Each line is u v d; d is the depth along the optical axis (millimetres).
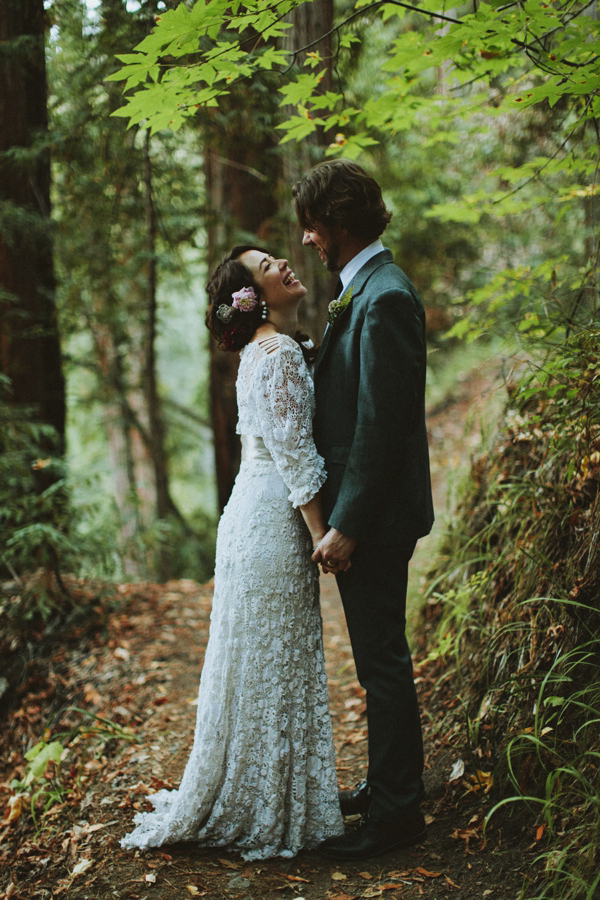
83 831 2154
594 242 3049
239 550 1959
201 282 7812
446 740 2336
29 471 4129
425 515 1939
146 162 4645
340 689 3111
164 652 3480
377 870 1854
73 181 4844
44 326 4684
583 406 2229
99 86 4137
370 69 5035
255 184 5887
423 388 1963
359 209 1857
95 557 4004
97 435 10516
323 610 4359
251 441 2029
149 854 2002
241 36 3031
